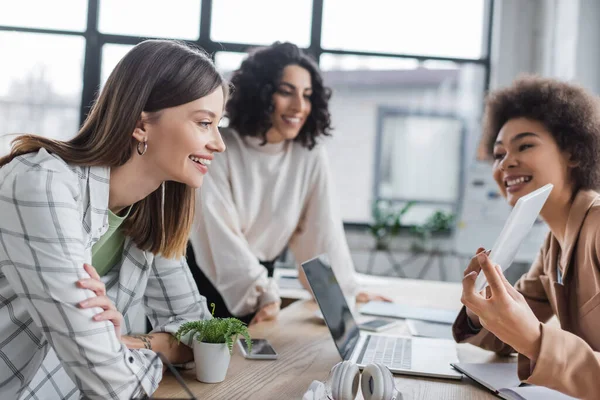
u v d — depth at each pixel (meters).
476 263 1.20
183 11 5.36
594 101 1.46
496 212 4.86
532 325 1.06
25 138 1.08
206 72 1.12
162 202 1.30
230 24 5.35
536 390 1.17
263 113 2.19
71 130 5.43
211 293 2.23
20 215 0.98
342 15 5.37
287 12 5.35
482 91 5.37
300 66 2.22
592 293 1.31
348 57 5.41
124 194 1.17
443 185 5.39
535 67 5.33
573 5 4.80
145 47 1.10
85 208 1.10
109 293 1.30
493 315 1.06
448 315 2.08
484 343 1.51
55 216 0.98
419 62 5.38
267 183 2.28
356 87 5.42
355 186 5.47
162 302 1.42
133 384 1.02
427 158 5.40
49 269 0.97
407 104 5.41
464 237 4.93
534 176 1.47
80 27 5.39
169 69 1.09
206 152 1.14
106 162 1.10
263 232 2.31
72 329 0.97
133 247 1.32
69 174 1.05
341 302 1.60
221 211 2.17
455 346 1.58
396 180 5.43
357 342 1.60
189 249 2.24
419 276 5.26
